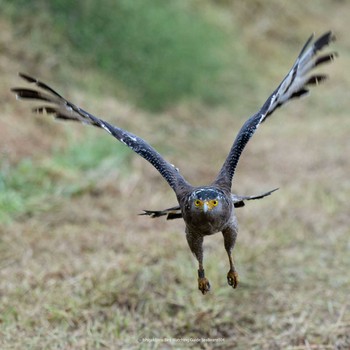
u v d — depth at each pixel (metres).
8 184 13.14
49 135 15.33
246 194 14.08
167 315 9.70
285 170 15.78
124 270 10.58
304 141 17.81
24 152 14.22
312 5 29.88
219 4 26.19
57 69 17.78
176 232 12.01
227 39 23.62
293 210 13.14
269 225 12.55
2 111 15.19
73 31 18.84
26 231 11.76
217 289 10.21
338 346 9.20
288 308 10.02
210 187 6.46
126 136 7.05
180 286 10.27
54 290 10.12
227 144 17.73
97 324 9.48
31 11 18.53
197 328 9.54
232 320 9.70
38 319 9.54
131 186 13.89
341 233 12.34
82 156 14.62
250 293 10.32
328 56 7.37
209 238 11.80
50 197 12.97
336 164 15.95
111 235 11.79
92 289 10.13
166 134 17.48
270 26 26.59
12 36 17.77
